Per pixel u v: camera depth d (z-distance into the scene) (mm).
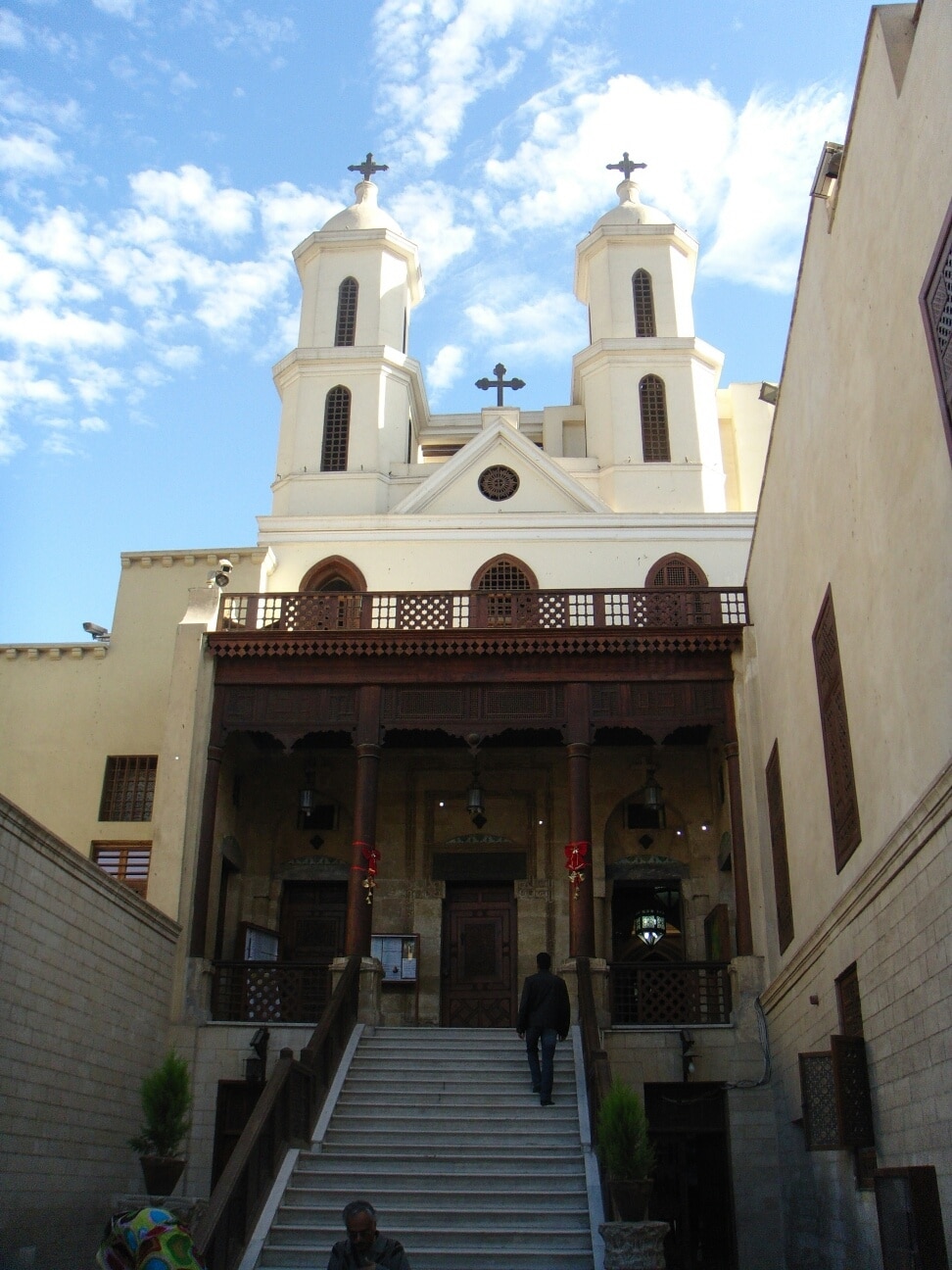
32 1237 12430
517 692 18531
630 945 21297
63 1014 13391
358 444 27281
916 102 9008
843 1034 12422
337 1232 11578
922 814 9320
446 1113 14195
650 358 28406
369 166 31766
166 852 17547
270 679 18734
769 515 16578
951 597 8695
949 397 8461
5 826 12008
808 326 13242
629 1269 10078
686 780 21438
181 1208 11070
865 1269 11570
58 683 21672
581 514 24156
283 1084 12852
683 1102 16359
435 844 21266
